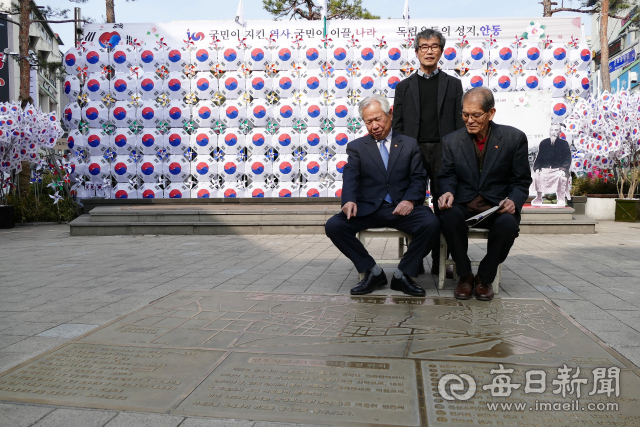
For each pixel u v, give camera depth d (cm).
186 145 998
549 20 945
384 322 299
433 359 236
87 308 347
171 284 430
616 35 2933
